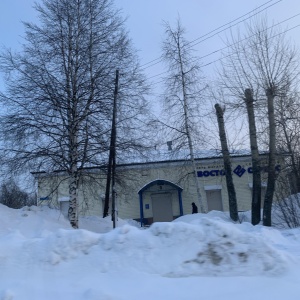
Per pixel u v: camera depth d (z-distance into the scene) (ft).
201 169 98.94
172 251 16.96
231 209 58.59
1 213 44.45
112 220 59.62
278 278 15.57
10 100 54.08
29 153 53.78
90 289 13.91
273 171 53.26
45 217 48.14
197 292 14.25
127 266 16.37
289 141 58.59
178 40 74.43
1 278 15.56
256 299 13.67
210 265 16.38
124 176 61.05
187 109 72.79
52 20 58.08
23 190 57.93
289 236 31.09
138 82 59.93
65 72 56.49
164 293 14.14
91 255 16.90
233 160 99.76
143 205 98.07
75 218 53.36
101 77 56.49
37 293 14.23
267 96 55.11
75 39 57.77
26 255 16.75
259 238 17.42
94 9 59.11
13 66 54.70
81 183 60.23
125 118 58.34
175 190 98.94
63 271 16.05
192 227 17.79
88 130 55.88
